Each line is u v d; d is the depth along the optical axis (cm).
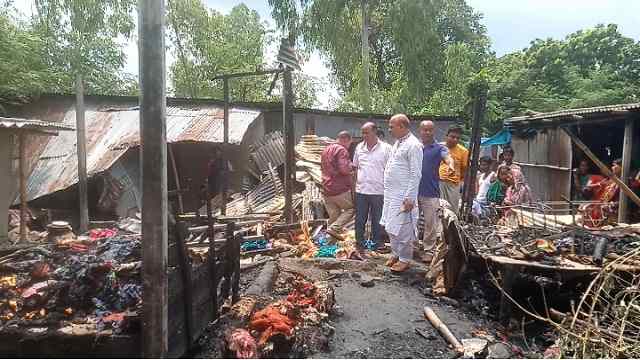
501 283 509
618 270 444
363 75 2233
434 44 2305
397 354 404
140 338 319
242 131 1323
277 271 565
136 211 1306
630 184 941
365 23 2292
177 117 1441
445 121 1692
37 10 1523
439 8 2220
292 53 832
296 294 480
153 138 309
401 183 589
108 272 370
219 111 1477
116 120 1461
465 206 700
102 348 320
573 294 516
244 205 1194
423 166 655
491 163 933
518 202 770
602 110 1027
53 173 1286
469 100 2156
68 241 481
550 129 1372
